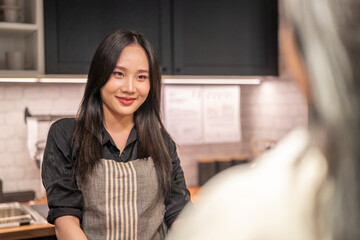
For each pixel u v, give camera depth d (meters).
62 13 2.21
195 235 0.33
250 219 0.32
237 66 2.73
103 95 1.42
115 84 1.39
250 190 0.34
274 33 2.84
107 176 1.39
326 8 0.31
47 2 2.17
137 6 2.40
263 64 2.81
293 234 0.31
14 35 2.41
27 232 1.86
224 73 2.68
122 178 1.41
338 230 0.31
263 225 0.32
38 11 2.19
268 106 3.02
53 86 2.59
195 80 2.84
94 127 1.42
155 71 1.48
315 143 0.32
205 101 3.01
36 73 2.19
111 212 1.39
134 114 1.52
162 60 2.48
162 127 1.58
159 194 1.49
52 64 2.20
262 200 0.33
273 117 2.97
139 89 1.41
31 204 2.37
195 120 2.98
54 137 1.41
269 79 2.99
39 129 2.47
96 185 1.38
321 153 0.32
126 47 1.40
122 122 1.49
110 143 1.45
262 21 2.80
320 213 0.31
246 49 2.75
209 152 3.09
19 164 2.53
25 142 2.54
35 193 2.50
